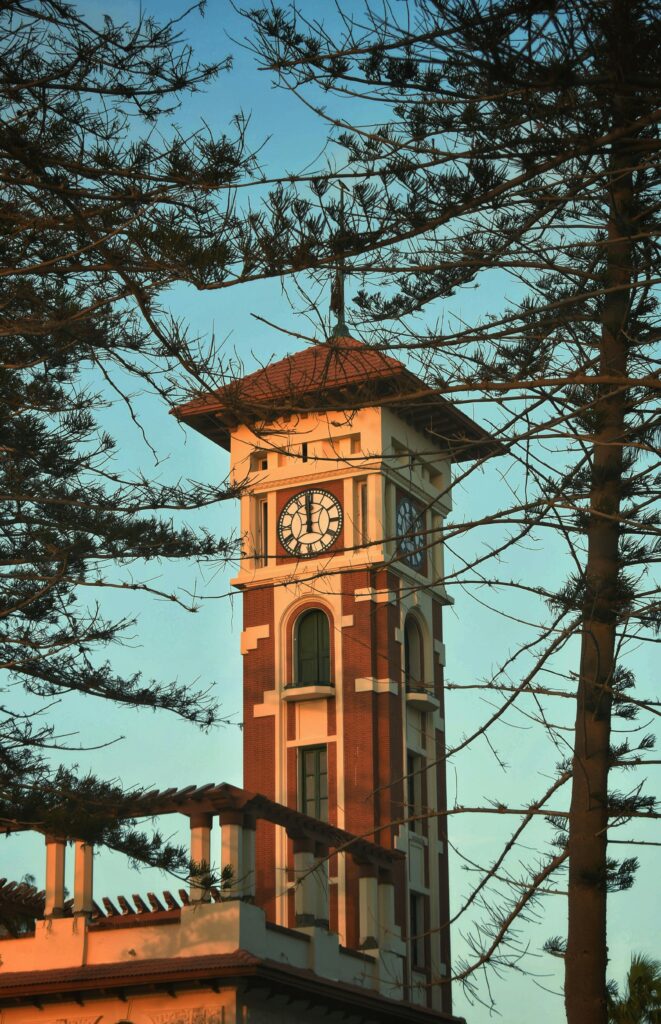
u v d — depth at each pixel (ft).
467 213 79.46
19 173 109.81
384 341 81.61
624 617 87.20
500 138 77.20
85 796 162.50
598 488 91.56
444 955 287.89
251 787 293.23
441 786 302.86
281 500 305.73
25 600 162.30
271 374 234.17
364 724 287.89
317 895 205.87
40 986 186.80
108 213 103.76
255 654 301.43
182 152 99.50
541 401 82.17
